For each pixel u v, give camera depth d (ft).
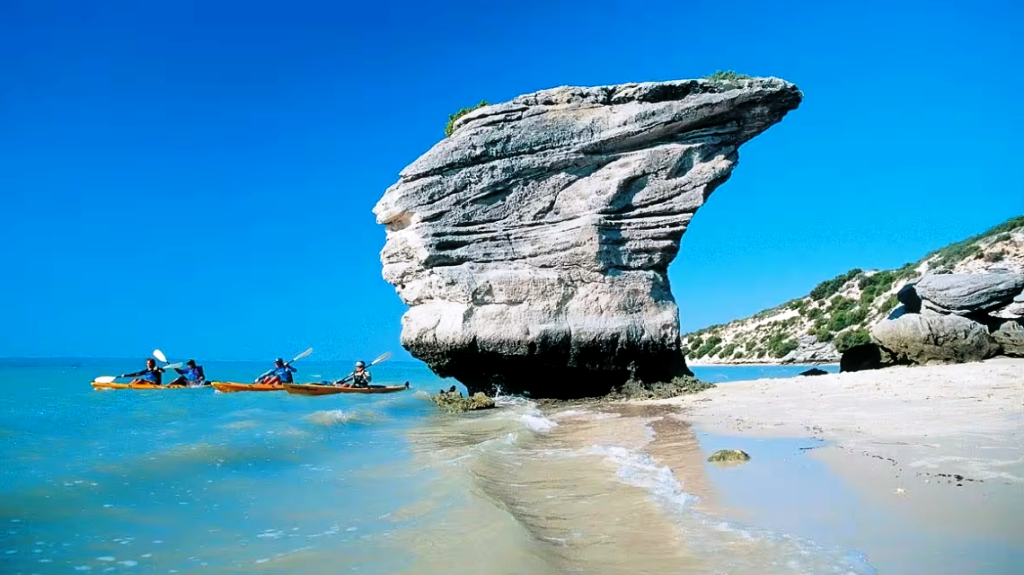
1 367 265.13
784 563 19.34
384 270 87.92
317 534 24.40
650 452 40.11
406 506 28.53
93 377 152.66
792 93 82.17
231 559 21.74
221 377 216.13
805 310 281.54
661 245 81.71
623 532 23.59
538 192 81.76
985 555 18.89
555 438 48.37
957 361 86.33
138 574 20.48
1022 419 42.06
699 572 19.17
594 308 78.79
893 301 216.54
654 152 81.61
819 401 60.64
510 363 79.51
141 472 34.65
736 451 35.78
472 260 80.02
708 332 351.25
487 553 21.36
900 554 19.39
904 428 41.14
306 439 48.32
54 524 25.53
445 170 81.20
